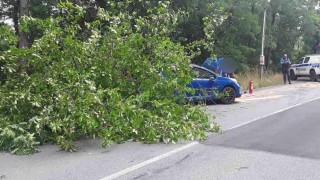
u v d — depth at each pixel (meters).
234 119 10.48
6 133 6.98
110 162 6.35
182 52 9.50
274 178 5.50
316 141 7.74
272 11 28.61
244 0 22.75
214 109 12.57
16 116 7.66
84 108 7.04
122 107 7.48
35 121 7.14
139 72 8.92
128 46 8.98
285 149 7.11
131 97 8.33
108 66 8.65
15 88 8.21
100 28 9.55
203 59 21.69
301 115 11.09
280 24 30.98
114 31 8.74
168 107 8.41
